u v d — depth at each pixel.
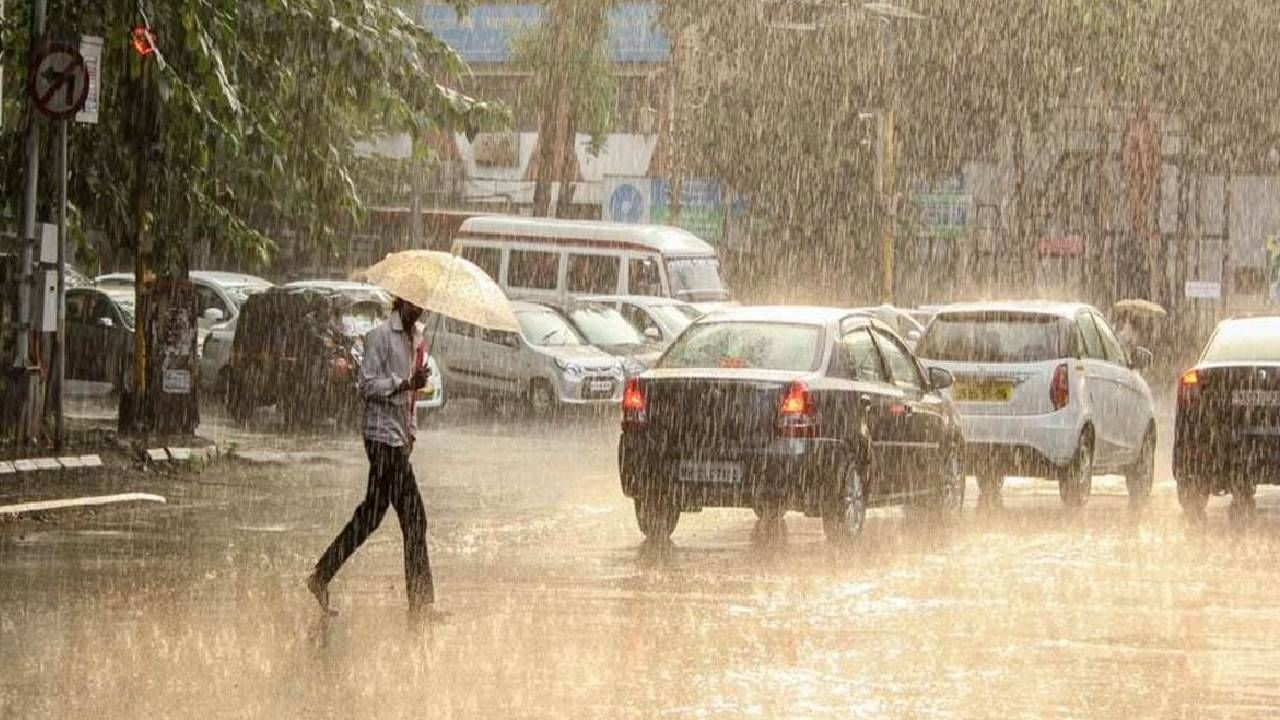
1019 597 28.84
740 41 123.12
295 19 50.91
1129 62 123.00
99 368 70.31
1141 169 130.00
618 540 36.00
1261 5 126.50
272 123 51.91
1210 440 40.91
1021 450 42.94
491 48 150.38
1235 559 33.81
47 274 45.94
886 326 39.19
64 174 45.97
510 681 21.72
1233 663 23.28
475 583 30.02
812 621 26.36
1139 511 43.22
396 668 22.48
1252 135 129.00
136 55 47.12
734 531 37.69
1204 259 132.00
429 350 72.81
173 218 52.19
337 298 65.69
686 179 132.88
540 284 88.25
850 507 35.19
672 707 20.28
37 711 19.78
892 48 104.12
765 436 34.34
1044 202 130.62
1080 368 43.59
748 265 128.25
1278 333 42.72
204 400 70.81
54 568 31.00
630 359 73.12
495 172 148.50
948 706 20.45
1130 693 21.30
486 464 52.84
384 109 52.34
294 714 19.70
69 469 44.22
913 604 28.02
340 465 49.81
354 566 31.92
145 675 21.86
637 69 146.25
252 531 36.38
